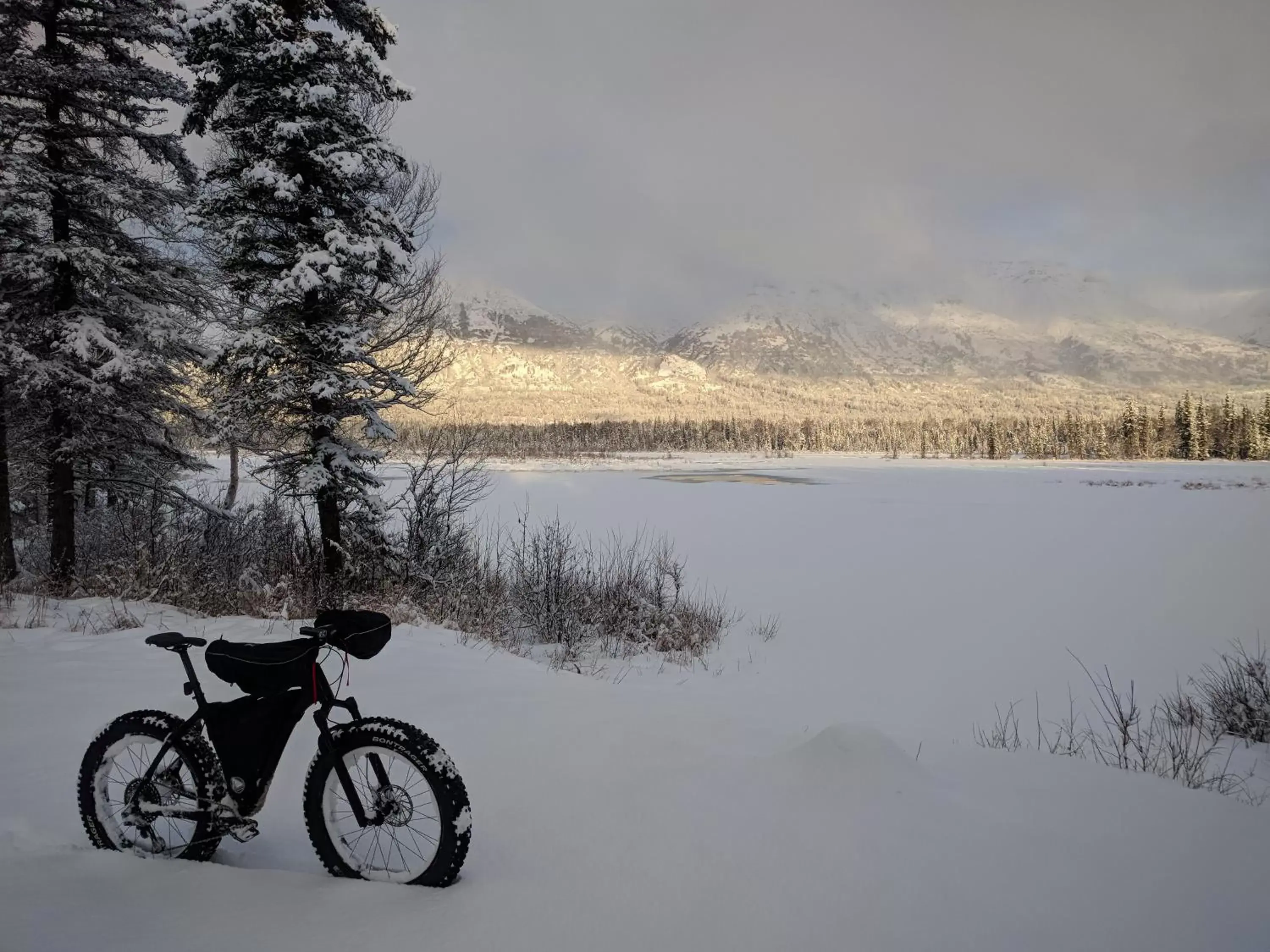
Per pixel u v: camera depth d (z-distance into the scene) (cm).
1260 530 2606
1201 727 748
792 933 236
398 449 1348
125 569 1049
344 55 1023
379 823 267
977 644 1166
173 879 265
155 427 1242
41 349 1109
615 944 228
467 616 1053
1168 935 241
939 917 246
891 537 2519
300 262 949
